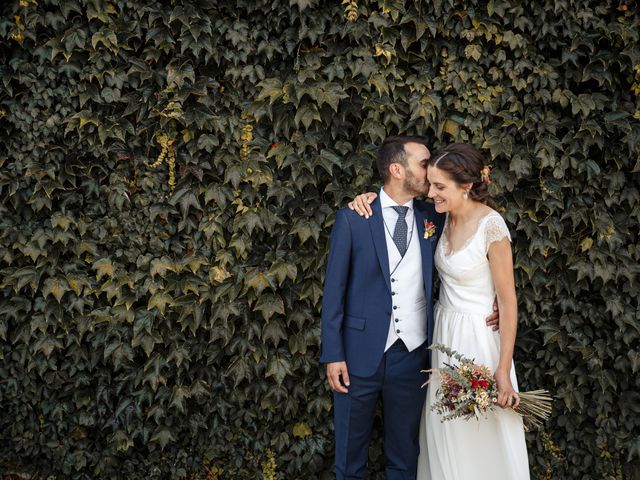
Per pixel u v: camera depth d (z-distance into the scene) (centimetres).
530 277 300
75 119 290
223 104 296
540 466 311
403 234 264
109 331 297
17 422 307
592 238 302
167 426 306
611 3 294
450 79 296
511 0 293
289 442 311
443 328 261
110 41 286
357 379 262
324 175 302
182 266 298
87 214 299
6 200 296
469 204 254
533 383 312
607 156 299
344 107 296
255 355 302
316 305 303
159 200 299
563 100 293
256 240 305
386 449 280
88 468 312
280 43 295
